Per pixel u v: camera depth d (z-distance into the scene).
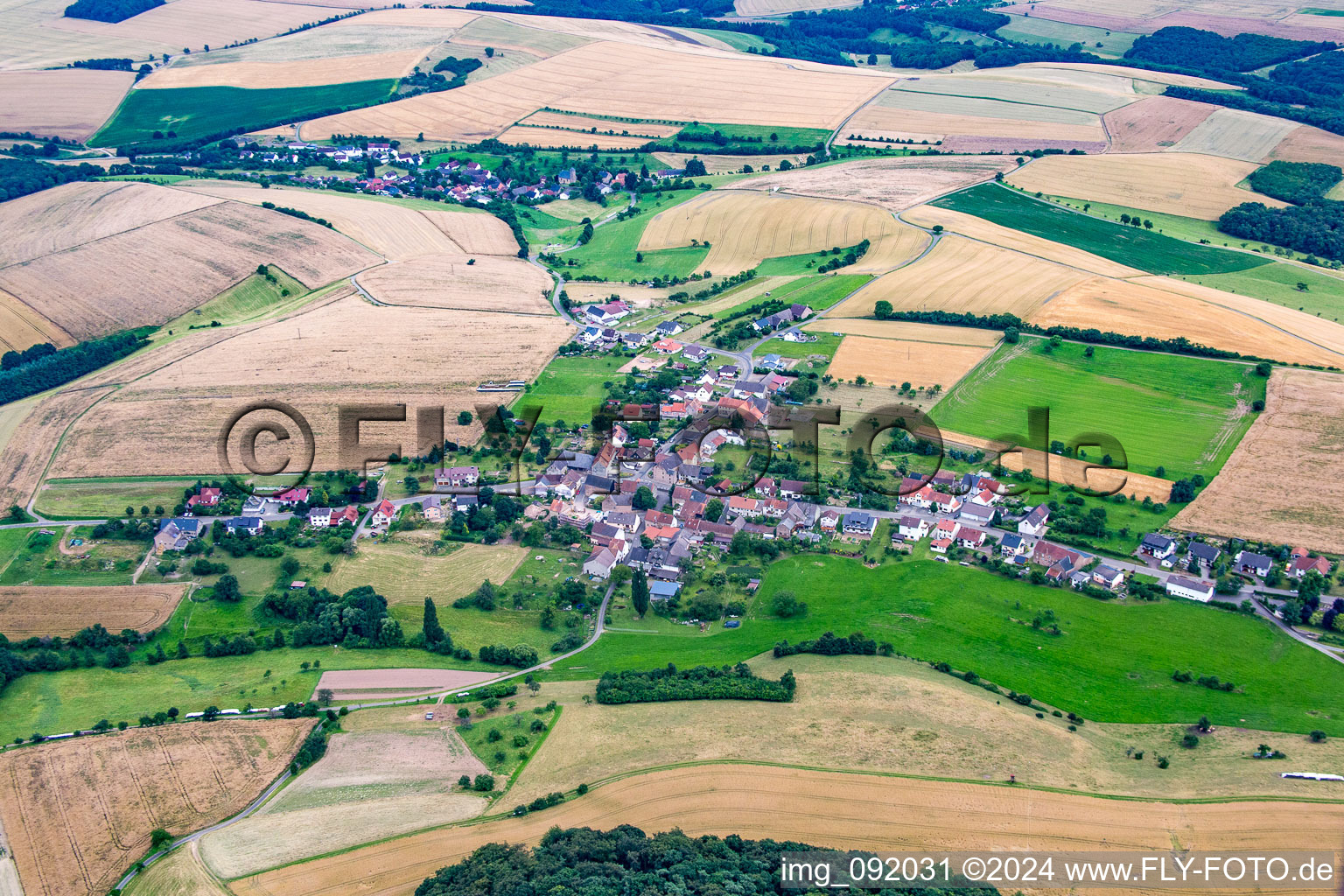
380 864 137.25
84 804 152.50
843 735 156.88
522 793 149.75
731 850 133.50
